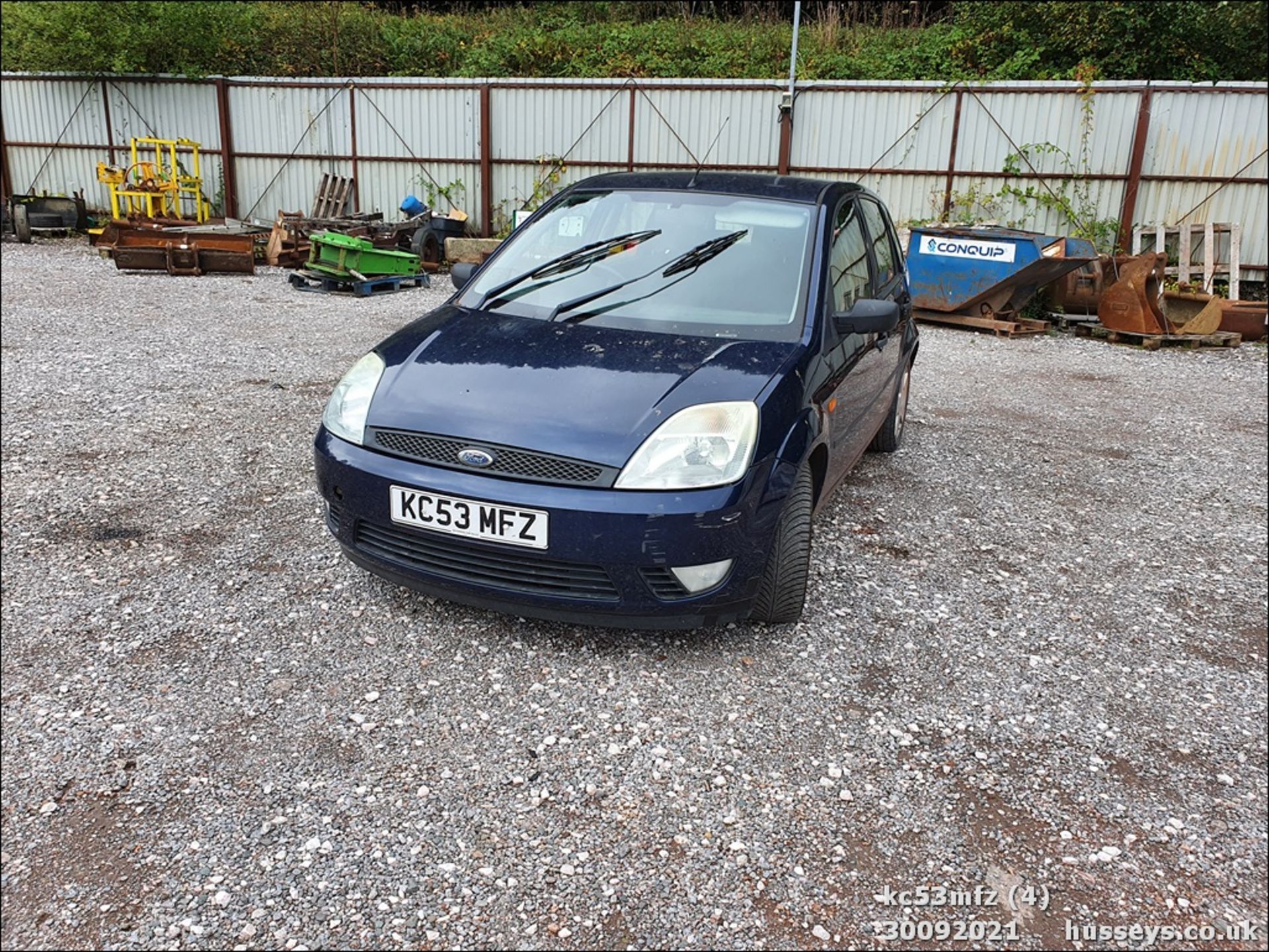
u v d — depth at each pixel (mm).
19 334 8375
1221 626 3766
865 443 4598
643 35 20266
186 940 2031
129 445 5305
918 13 20797
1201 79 16750
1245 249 14055
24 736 2686
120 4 17500
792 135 15484
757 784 2605
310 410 6195
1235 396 8383
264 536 4074
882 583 3934
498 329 3525
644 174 4480
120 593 3533
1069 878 2338
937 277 11672
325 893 2168
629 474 2807
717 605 2984
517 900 2170
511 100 16484
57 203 17125
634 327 3525
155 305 10500
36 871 2207
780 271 3781
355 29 21125
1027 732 2938
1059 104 14234
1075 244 11086
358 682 2994
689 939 2088
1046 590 3994
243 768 2582
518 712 2873
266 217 18172
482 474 2875
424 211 15391
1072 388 8500
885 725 2914
